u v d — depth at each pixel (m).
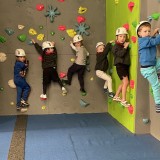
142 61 2.94
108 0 4.47
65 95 4.66
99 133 3.62
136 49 3.38
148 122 3.53
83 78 4.65
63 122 4.17
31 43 4.49
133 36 3.44
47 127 3.92
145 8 3.29
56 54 4.50
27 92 4.51
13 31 4.44
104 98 4.74
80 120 4.27
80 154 2.94
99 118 4.38
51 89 4.62
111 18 4.34
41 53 4.48
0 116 4.48
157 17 3.03
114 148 3.09
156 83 2.92
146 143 3.23
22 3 4.43
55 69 4.48
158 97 2.93
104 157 2.85
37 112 4.62
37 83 4.58
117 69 3.64
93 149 3.07
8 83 4.50
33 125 4.02
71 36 4.58
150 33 3.01
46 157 2.87
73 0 4.54
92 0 4.59
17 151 3.01
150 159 2.79
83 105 4.68
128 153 2.95
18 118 4.37
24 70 4.44
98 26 4.65
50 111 4.65
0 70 4.47
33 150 3.05
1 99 4.52
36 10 4.47
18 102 4.46
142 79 3.44
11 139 3.40
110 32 4.41
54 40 4.55
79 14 4.58
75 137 3.48
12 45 4.46
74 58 4.62
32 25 4.48
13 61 4.48
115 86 4.19
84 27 4.60
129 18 3.58
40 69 4.57
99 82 4.72
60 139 3.40
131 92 3.60
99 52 4.23
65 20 4.55
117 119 4.25
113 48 3.63
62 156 2.89
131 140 3.33
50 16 4.50
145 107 3.51
